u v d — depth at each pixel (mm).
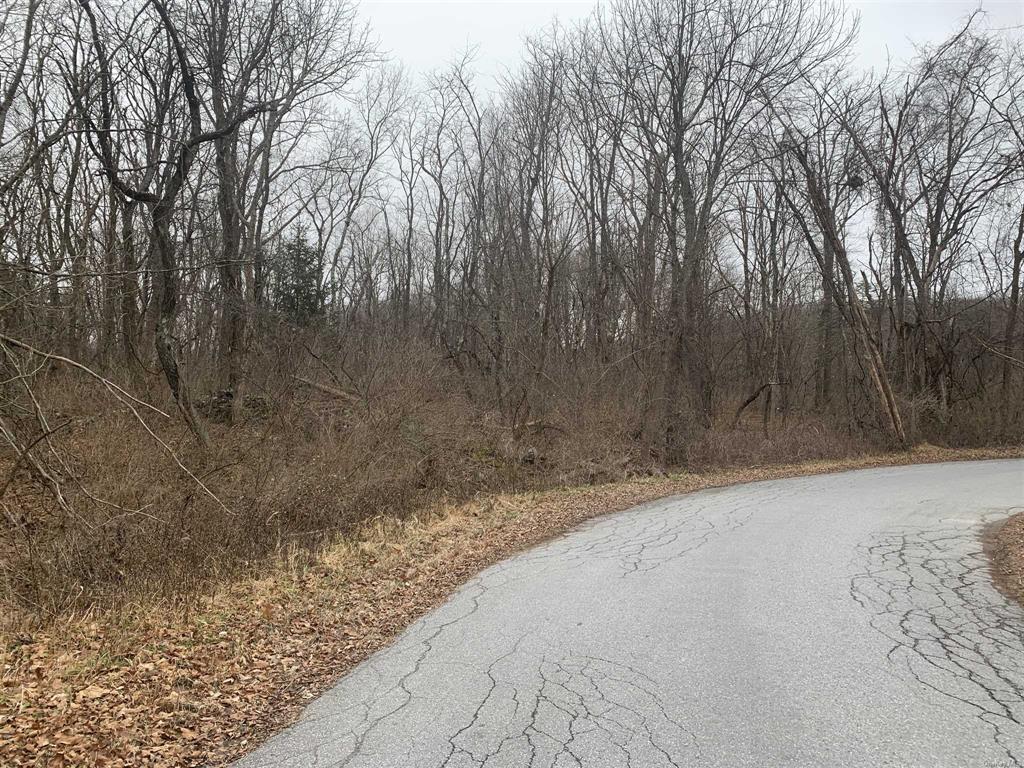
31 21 9727
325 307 23594
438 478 13992
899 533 9219
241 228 18484
